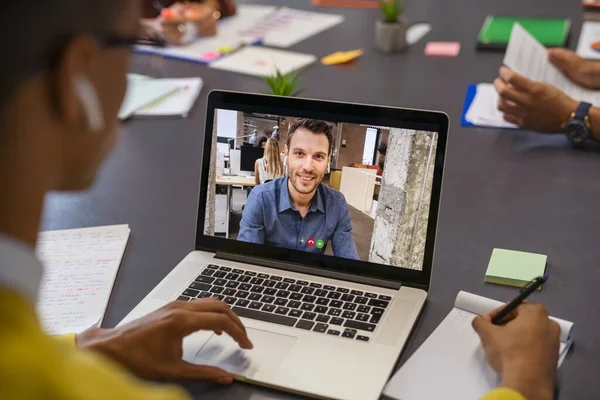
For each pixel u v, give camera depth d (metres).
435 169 1.06
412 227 1.08
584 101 1.71
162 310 0.95
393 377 0.91
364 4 2.52
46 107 0.54
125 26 0.59
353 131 1.09
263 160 1.14
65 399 0.49
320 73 2.00
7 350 0.48
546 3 2.48
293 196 1.13
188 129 1.72
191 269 1.14
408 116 1.07
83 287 1.13
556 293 1.11
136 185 1.48
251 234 1.16
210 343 0.98
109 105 0.60
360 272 1.11
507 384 0.84
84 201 1.42
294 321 1.02
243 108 1.14
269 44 2.21
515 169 1.51
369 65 2.04
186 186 1.47
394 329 1.00
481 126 1.70
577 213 1.34
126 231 1.30
